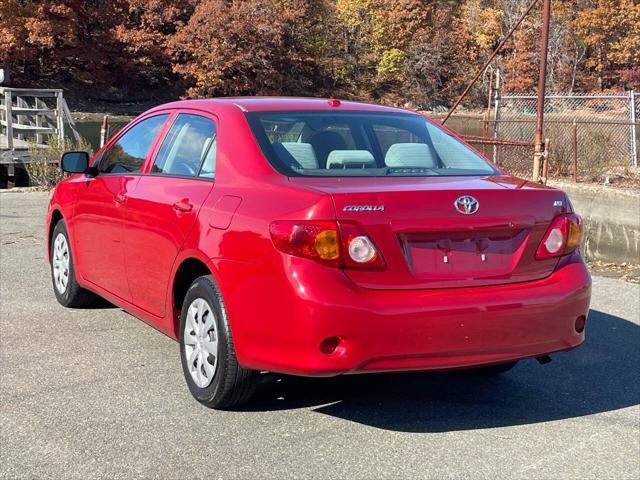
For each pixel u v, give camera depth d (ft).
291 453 12.11
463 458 12.17
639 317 21.34
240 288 12.52
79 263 19.17
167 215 14.80
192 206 14.15
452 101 262.26
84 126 153.38
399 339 11.83
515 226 12.89
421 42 262.88
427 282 12.26
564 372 16.75
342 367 11.70
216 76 216.74
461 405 14.56
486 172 14.92
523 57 214.07
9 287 22.61
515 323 12.61
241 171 13.65
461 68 262.88
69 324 18.95
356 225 11.85
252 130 14.25
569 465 12.06
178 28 222.89
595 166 40.88
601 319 21.13
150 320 15.94
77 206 19.01
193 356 13.97
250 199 12.92
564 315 13.14
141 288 16.06
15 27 201.46
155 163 16.46
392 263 12.05
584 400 15.02
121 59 220.02
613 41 231.09
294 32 240.94
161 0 224.74
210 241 13.30
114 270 17.25
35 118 63.67
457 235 12.53
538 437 13.12
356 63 262.88
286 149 13.93
